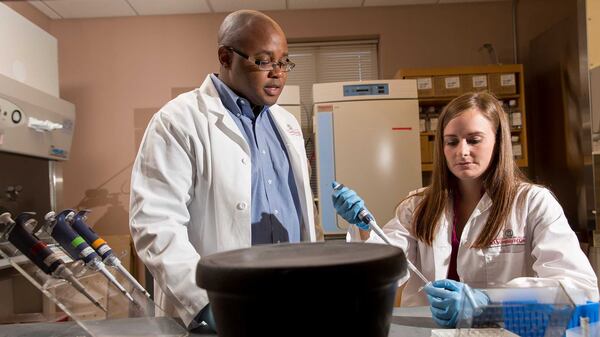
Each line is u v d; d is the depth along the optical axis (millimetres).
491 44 3844
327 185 3082
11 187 2438
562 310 692
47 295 834
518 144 3271
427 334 880
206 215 1240
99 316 890
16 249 862
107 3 3627
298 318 385
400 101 3119
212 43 3887
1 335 927
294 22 3873
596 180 2590
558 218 1346
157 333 880
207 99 1295
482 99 1408
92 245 977
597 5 2547
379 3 3818
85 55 3879
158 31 3889
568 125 3158
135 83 3873
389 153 3096
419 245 1522
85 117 3850
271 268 380
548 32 3418
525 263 1412
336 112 3105
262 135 1396
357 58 4055
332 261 395
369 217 1183
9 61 2350
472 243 1426
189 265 981
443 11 3867
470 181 1472
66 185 3818
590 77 2568
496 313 689
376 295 406
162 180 1115
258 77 1229
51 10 3711
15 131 2283
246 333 400
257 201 1299
